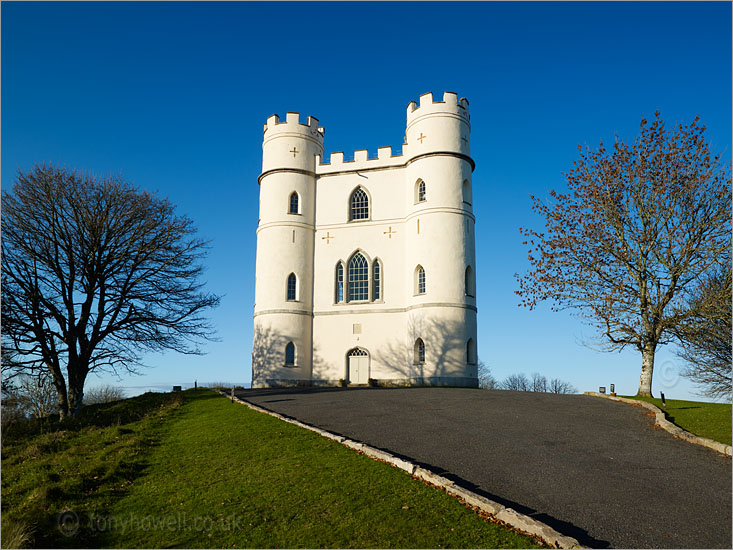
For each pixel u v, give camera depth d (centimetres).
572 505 1073
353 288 4181
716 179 2812
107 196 3080
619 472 1270
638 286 2827
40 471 1514
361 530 987
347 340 4078
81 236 2948
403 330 3997
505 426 1752
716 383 3591
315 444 1549
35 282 2817
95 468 1470
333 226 4278
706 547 906
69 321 2891
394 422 1848
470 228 4009
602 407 2120
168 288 3184
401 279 4075
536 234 3003
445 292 3809
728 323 2833
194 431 1938
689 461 1355
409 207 4088
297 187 4312
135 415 2564
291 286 4197
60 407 2820
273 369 4031
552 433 1650
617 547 905
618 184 2883
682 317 2681
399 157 4228
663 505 1074
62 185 2977
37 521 1098
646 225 2833
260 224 4334
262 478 1295
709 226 2752
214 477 1352
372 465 1309
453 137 4041
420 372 3775
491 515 1013
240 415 2133
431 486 1157
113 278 3042
